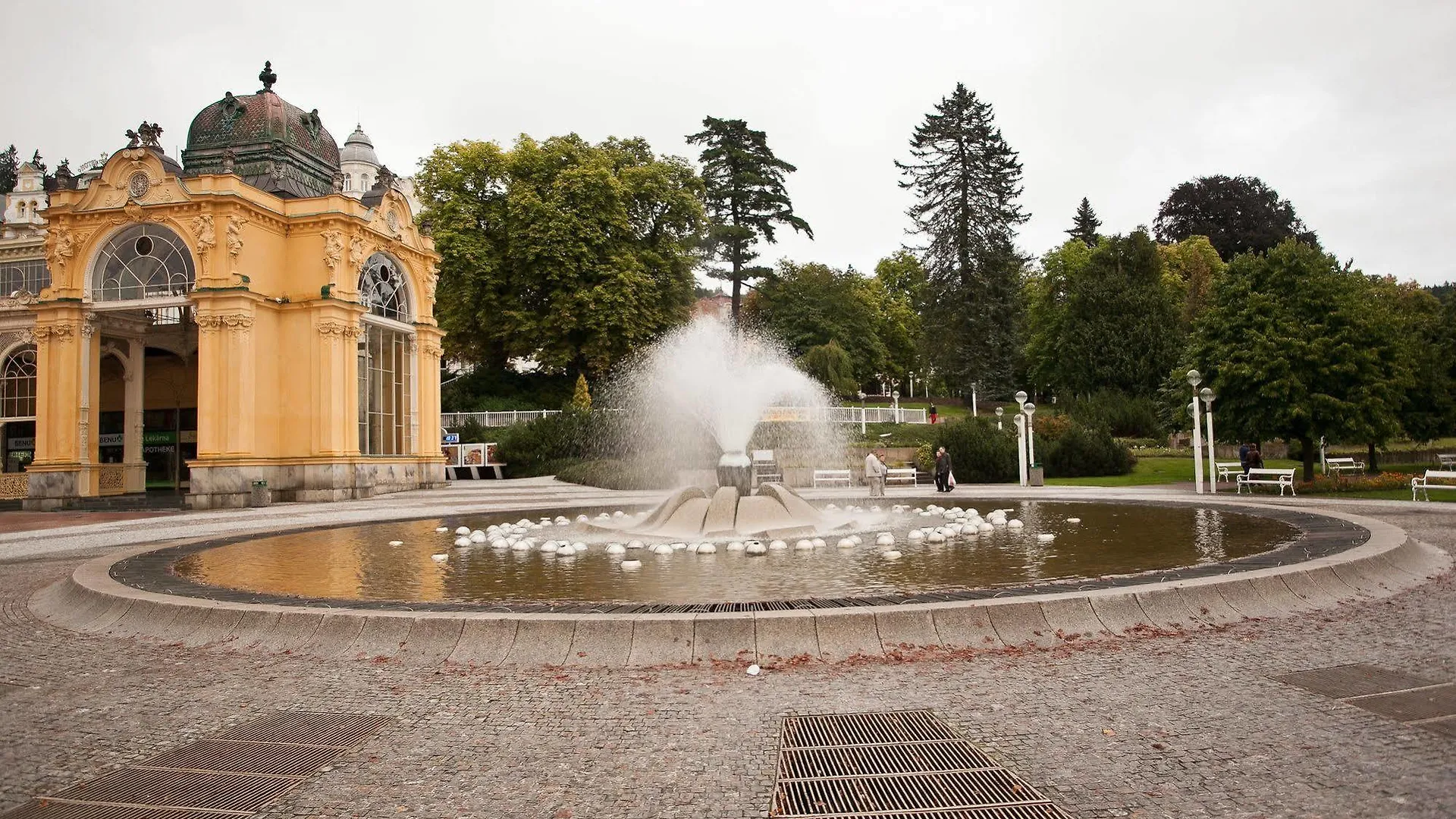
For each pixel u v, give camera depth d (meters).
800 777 4.43
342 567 11.09
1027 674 6.08
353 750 4.98
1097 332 60.41
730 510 14.12
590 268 47.91
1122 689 5.71
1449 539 12.84
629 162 53.78
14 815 4.20
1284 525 13.56
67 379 30.00
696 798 4.22
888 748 4.82
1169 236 80.38
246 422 28.48
